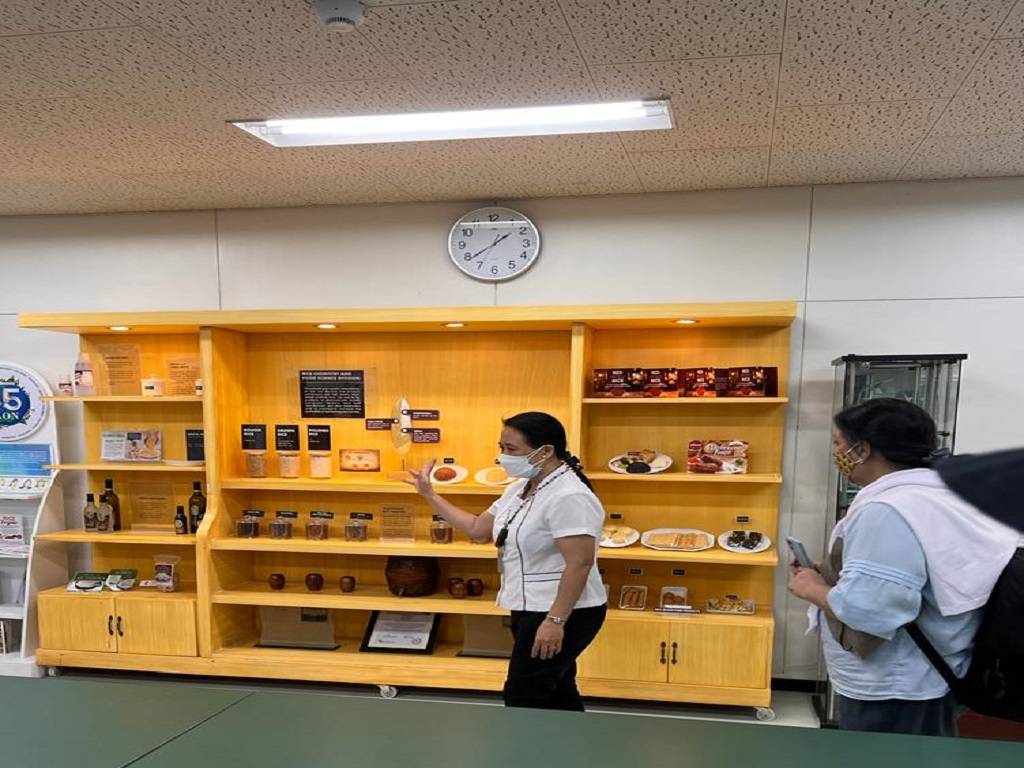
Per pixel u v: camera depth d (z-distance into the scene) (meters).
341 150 2.75
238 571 3.60
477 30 1.81
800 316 3.25
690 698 3.01
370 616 3.59
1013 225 3.04
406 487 3.29
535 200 3.46
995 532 1.39
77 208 3.69
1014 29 1.76
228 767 1.07
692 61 1.99
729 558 3.01
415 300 3.59
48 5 1.68
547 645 2.07
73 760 1.09
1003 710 1.41
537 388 3.46
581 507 2.13
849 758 1.10
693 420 3.31
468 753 1.11
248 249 3.70
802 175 3.05
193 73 2.08
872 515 1.47
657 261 3.37
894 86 2.12
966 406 3.11
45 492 3.64
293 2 1.67
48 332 3.91
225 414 3.46
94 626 3.44
